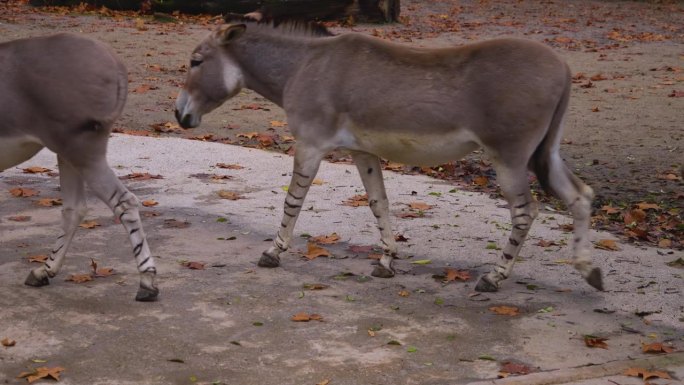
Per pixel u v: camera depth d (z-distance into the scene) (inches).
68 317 284.7
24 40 283.9
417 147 304.3
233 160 483.2
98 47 284.5
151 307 294.0
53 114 280.1
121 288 309.9
